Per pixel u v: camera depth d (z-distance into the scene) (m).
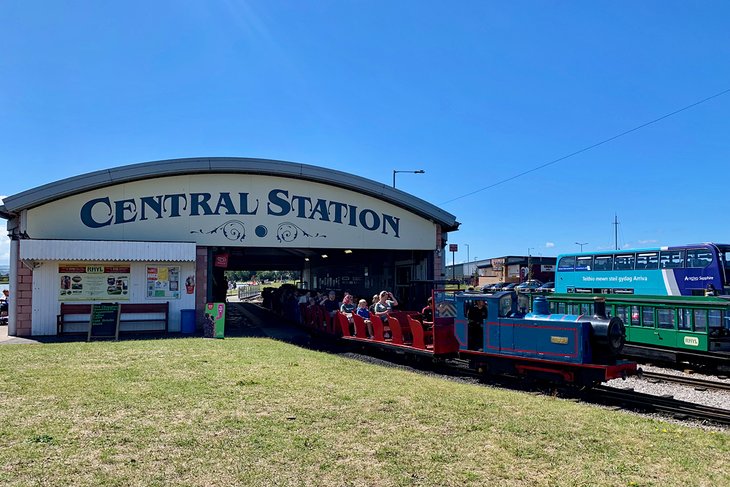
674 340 14.77
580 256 24.72
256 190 22.08
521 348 11.34
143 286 19.75
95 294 19.20
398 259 26.88
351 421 7.07
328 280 39.19
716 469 5.68
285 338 19.80
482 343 12.53
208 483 5.00
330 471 5.36
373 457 5.79
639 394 10.39
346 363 12.37
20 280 18.61
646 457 6.00
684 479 5.36
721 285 18.69
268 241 22.03
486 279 63.06
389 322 14.70
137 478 5.06
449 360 14.26
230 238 21.61
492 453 5.99
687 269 19.91
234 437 6.31
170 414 7.23
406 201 23.55
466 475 5.36
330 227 22.92
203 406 7.68
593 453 6.09
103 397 8.10
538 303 11.85
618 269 22.72
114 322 17.58
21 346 14.56
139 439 6.16
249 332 21.41
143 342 15.77
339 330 17.69
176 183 21.23
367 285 31.25
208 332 18.27
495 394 9.37
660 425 7.58
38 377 9.63
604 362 10.39
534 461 5.78
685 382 12.40
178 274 20.19
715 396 11.05
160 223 20.91
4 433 6.24
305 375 10.23
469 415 7.52
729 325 13.83
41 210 19.70
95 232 20.16
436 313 13.19
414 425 6.98
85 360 11.77
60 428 6.49
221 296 35.38
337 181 22.66
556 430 6.92
